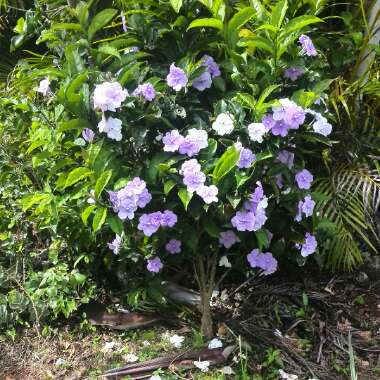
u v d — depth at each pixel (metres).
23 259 3.07
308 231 2.62
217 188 2.23
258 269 2.92
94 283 3.01
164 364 2.57
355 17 3.47
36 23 3.13
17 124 2.85
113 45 2.51
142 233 2.47
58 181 2.46
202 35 2.55
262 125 2.29
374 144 3.39
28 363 2.68
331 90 3.33
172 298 2.88
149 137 2.45
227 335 2.74
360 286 3.17
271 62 2.39
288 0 2.68
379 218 3.37
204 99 2.60
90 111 2.34
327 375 2.59
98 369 2.60
